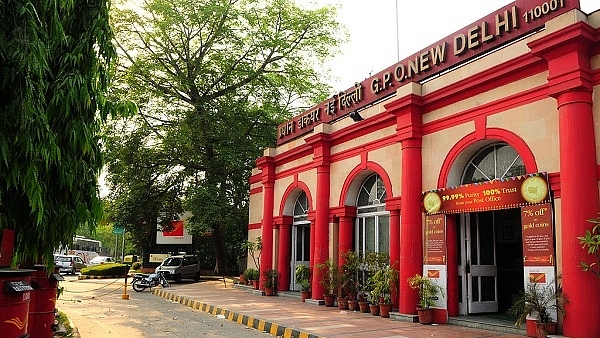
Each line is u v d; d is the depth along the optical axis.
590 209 8.00
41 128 4.67
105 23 5.79
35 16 4.62
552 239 8.62
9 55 4.41
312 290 15.13
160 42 25.05
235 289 20.19
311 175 16.55
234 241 29.05
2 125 4.45
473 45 10.90
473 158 11.03
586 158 8.16
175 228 29.47
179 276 25.27
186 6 24.17
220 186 24.81
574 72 8.34
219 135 23.86
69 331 8.93
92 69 5.62
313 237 15.95
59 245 5.72
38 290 7.30
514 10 10.08
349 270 13.59
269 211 18.97
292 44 27.50
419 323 10.67
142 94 24.11
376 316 11.86
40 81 4.71
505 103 9.88
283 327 10.11
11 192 5.01
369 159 13.75
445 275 10.72
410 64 12.64
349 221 14.69
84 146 5.46
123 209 24.08
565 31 8.32
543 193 8.81
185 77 24.64
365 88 14.44
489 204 9.82
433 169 11.45
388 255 12.69
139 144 23.98
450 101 11.17
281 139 19.45
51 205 5.45
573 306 7.89
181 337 9.66
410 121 11.77
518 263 12.47
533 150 9.23
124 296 17.73
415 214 11.55
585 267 7.75
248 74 26.12
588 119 8.30
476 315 10.97
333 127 15.56
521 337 8.83
